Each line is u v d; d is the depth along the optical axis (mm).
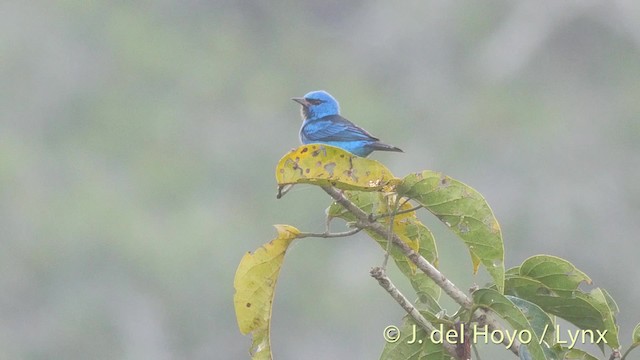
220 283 17578
